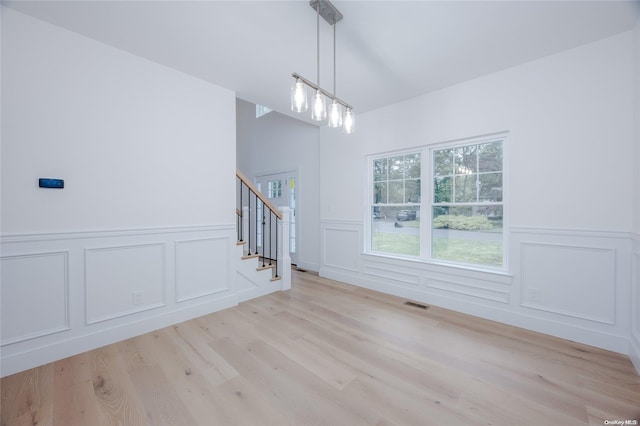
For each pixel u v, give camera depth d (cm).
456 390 176
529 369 198
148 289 259
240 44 233
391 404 164
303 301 338
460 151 313
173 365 203
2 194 192
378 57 251
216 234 308
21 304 198
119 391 175
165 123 269
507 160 278
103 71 232
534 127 257
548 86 249
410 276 346
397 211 369
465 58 253
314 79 293
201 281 296
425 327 266
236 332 256
